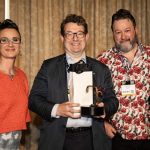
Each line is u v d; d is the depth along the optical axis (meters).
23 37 3.15
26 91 2.16
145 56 2.18
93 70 1.88
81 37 1.83
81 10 3.26
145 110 2.14
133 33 2.16
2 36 2.00
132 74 2.17
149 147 2.17
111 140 2.13
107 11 3.31
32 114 3.19
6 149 1.96
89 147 1.84
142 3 3.34
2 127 1.92
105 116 1.79
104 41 3.30
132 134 2.14
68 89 1.82
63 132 1.79
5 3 3.13
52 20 3.20
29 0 3.16
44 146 1.83
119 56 2.22
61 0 3.21
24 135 3.18
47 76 1.85
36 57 3.19
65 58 1.90
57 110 1.73
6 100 1.94
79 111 1.71
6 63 2.03
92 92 1.73
